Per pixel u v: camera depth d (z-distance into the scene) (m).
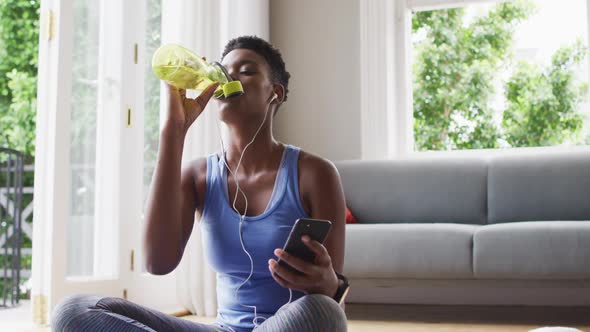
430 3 3.93
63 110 2.74
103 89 2.96
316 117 3.94
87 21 2.90
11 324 2.93
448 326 2.60
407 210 3.37
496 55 3.89
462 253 2.65
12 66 6.79
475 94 3.91
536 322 2.68
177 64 1.13
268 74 1.22
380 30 3.83
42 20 2.84
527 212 3.21
